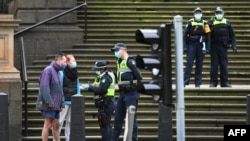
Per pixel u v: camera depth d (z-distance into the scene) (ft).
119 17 240.73
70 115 164.55
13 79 179.63
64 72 170.50
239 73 217.56
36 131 182.50
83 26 238.48
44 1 235.61
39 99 160.76
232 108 189.37
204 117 186.19
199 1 249.14
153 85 100.89
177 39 99.86
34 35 231.30
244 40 231.50
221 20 201.87
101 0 245.65
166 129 158.51
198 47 199.72
